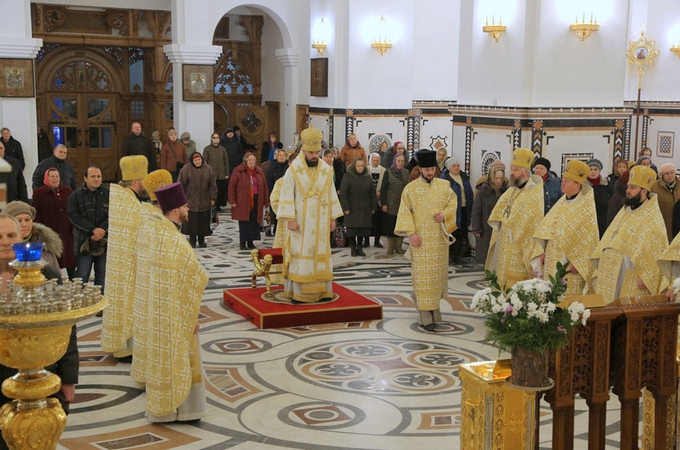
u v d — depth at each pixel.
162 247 5.88
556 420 4.36
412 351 7.97
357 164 12.74
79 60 21.27
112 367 7.36
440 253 8.67
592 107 12.59
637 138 18.03
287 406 6.45
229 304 9.67
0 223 3.74
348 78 17.80
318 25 18.72
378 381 7.08
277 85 22.08
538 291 4.13
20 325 2.74
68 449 5.54
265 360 7.64
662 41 18.17
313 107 19.20
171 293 5.86
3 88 16.17
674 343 4.51
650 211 7.01
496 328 4.18
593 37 12.50
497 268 8.88
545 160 10.31
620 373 4.45
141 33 21.28
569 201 7.87
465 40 13.49
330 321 8.98
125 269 7.22
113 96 21.72
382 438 5.80
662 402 4.53
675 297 4.72
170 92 21.78
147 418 6.13
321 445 5.66
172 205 5.92
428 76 18.83
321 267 9.16
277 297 9.50
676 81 18.03
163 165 17.50
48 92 21.03
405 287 10.81
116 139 21.89
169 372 5.89
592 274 7.67
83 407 6.36
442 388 6.91
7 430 2.99
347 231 12.91
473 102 13.38
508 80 12.59
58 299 2.86
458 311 9.56
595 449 4.42
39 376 3.02
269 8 19.83
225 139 18.98
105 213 8.87
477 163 13.30
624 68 12.77
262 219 14.27
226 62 22.52
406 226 8.60
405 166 15.10
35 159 16.66
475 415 4.51
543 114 12.32
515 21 12.38
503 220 8.73
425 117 18.94
